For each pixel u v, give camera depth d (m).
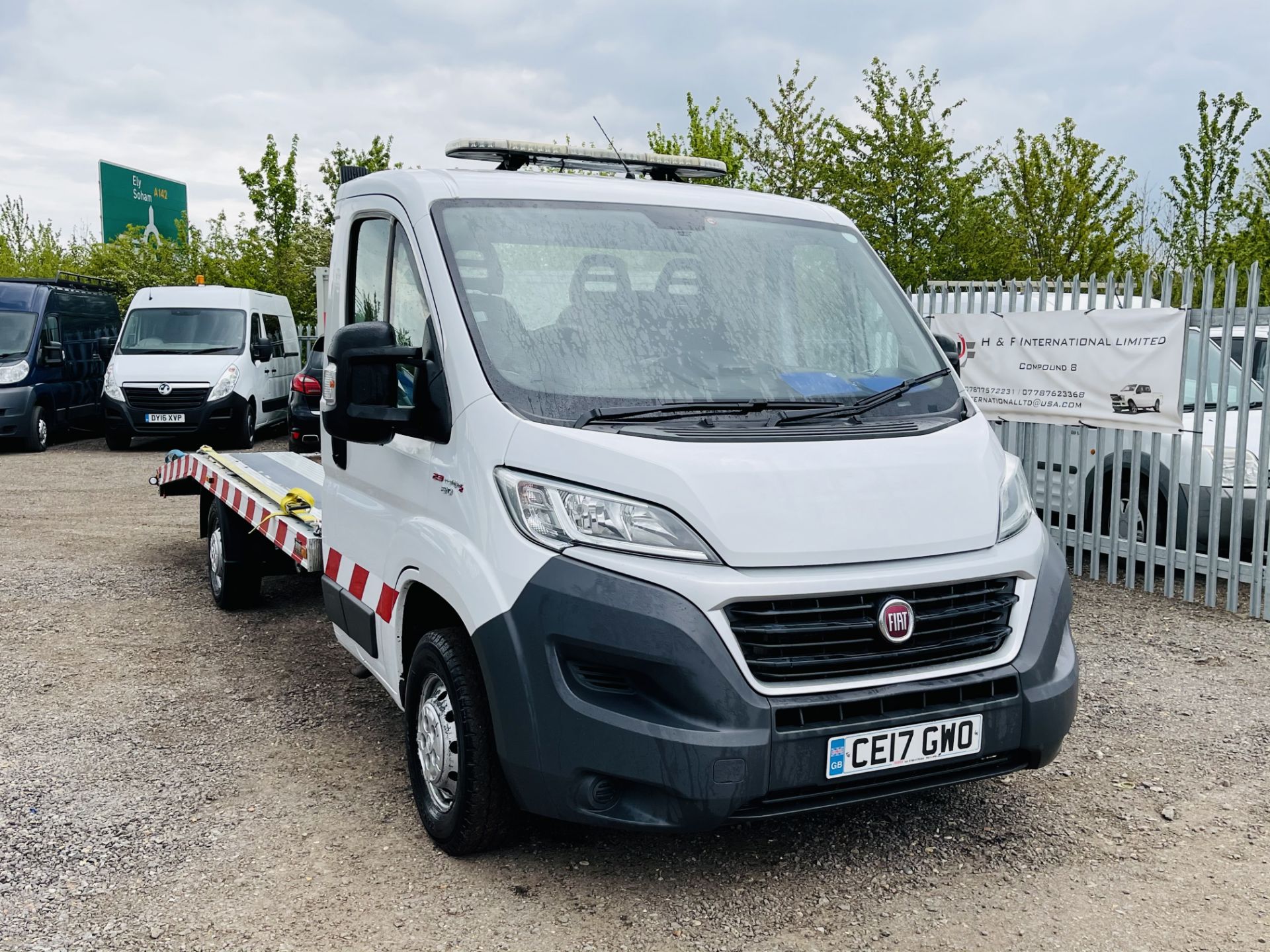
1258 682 5.97
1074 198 17.64
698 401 3.66
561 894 3.65
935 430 3.79
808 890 3.68
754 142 18.50
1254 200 20.47
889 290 4.53
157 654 6.48
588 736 3.23
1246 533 7.63
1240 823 4.21
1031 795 4.45
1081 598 7.95
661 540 3.24
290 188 26.34
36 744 5.04
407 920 3.50
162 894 3.67
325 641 6.76
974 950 3.32
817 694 3.23
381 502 4.40
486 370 3.65
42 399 17.28
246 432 17.52
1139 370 7.96
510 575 3.36
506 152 5.11
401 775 4.67
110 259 28.06
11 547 9.61
